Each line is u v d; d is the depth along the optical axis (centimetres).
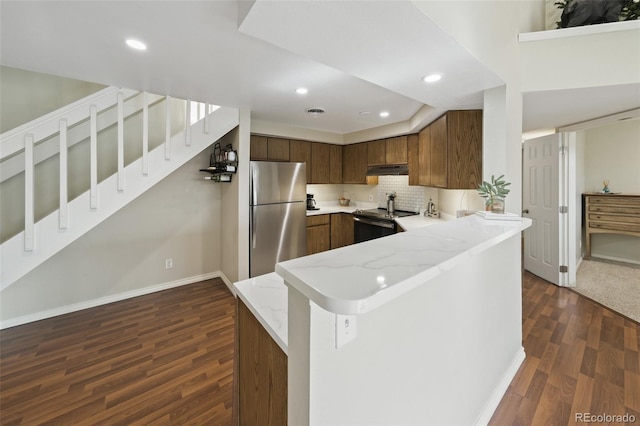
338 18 114
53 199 268
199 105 288
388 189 464
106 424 152
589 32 194
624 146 418
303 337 68
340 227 466
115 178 237
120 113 234
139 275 323
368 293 58
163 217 338
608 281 356
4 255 197
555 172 346
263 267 340
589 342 226
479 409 151
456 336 127
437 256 87
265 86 238
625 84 189
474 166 263
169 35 156
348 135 467
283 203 357
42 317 268
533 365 200
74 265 285
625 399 167
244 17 114
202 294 325
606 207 422
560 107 252
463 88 198
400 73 171
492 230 133
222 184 370
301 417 70
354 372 77
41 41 161
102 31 151
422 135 349
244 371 121
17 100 248
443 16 123
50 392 174
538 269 377
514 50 199
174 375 190
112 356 210
